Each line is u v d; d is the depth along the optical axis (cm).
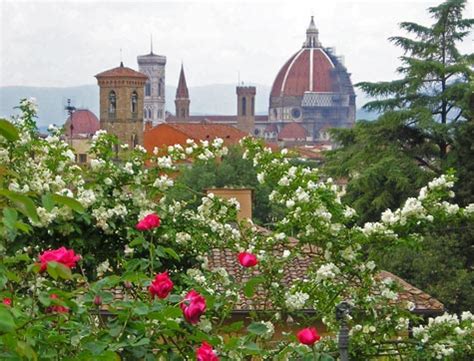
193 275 826
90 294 560
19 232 736
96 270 855
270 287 855
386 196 3647
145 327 548
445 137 3859
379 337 852
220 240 895
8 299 539
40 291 559
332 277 830
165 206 890
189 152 953
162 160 882
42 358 506
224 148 966
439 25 4325
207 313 686
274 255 896
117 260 863
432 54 4309
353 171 4022
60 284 766
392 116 3978
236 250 895
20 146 821
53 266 488
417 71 4156
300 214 856
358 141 4134
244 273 862
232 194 1777
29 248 806
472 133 3747
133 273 590
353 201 3775
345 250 859
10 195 422
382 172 3684
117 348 531
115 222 852
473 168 3728
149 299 626
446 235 2805
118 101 13125
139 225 732
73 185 864
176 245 878
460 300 2698
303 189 877
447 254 2722
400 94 4228
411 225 853
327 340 848
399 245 856
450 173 859
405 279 2697
